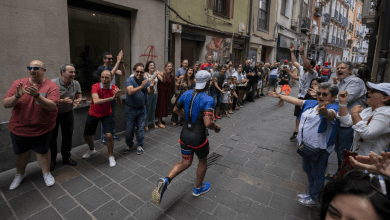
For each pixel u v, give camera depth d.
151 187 3.06
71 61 4.31
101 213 2.53
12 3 3.16
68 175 3.28
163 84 5.27
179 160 3.87
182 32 6.92
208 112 2.44
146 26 5.50
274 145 4.66
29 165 3.51
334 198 0.64
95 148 4.23
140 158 3.90
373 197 0.56
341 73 3.23
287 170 3.62
